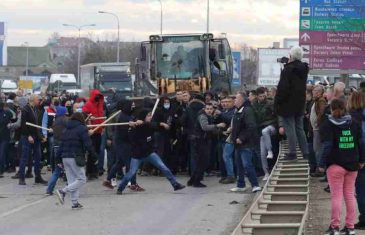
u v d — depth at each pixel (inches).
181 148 758.5
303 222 344.8
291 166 527.8
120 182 673.0
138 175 774.5
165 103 745.0
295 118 530.6
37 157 707.4
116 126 651.5
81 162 543.2
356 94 439.8
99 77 1806.1
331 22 1011.3
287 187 464.8
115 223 476.7
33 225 473.4
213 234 434.6
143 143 618.8
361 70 1011.3
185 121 704.4
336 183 409.7
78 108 745.0
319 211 503.8
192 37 960.3
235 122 609.3
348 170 408.5
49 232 447.2
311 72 1024.2
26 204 571.2
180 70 956.6
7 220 494.6
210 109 651.5
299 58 514.6
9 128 779.4
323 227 442.0
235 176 709.3
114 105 764.0
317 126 590.2
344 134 406.0
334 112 406.9
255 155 705.6
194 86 932.0
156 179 735.7
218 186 664.4
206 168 737.0
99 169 767.7
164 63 962.1
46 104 809.5
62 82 2573.8
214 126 645.9
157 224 470.9
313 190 601.6
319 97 599.5
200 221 480.4
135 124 619.2
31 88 2554.1
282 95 511.8
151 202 569.6
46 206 559.2
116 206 551.5
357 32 1007.6
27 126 695.1
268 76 1916.8
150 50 968.9
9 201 589.0
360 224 440.5
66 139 547.5
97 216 506.0
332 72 1017.5
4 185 700.0
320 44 1015.6
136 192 632.4
